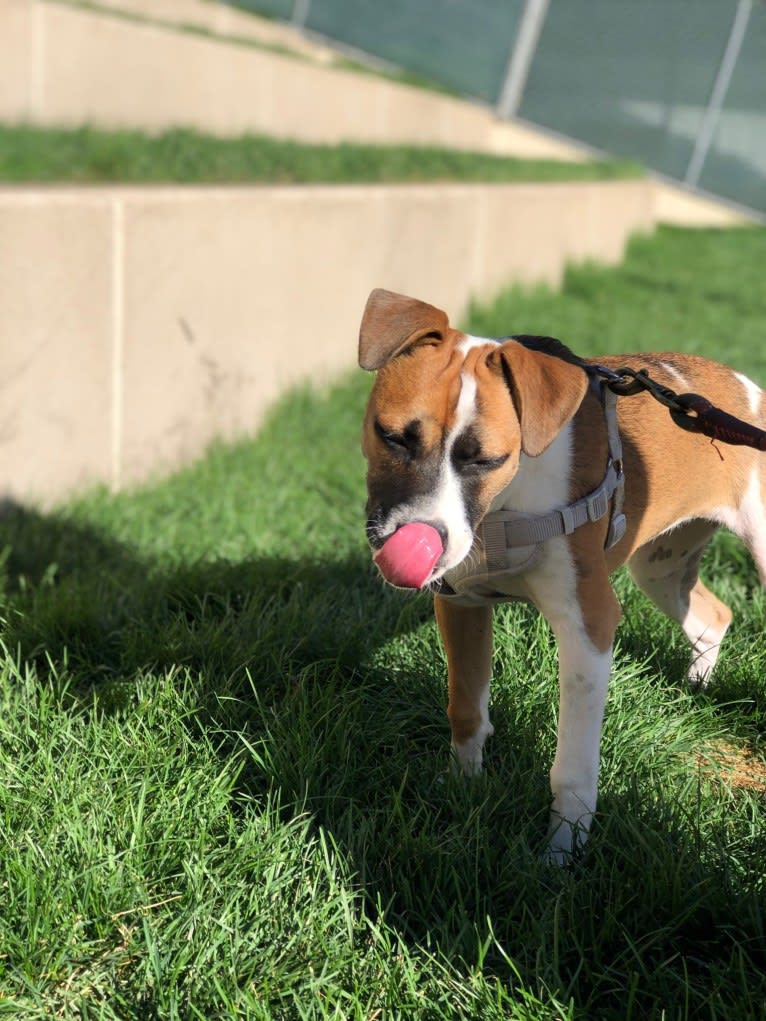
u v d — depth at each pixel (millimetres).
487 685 1218
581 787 1119
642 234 5562
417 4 6660
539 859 1094
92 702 1287
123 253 1973
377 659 1389
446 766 1212
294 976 991
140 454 2084
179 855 1100
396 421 1059
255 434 2346
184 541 1757
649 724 1294
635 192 5359
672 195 6633
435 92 6359
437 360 1074
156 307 2068
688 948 1042
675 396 1142
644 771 1229
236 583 1544
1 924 1022
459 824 1129
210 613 1484
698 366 1328
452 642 1200
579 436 1133
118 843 1101
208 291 2195
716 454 1283
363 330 1100
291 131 4895
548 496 1107
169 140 3355
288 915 1041
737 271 4664
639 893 1062
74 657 1409
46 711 1247
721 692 1381
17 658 1378
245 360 2330
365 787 1182
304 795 1152
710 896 1056
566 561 1112
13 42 3285
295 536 1765
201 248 2158
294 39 6523
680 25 6496
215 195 2191
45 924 1019
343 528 1784
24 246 1800
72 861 1075
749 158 6617
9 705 1264
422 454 1054
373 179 3574
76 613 1443
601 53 6570
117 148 3004
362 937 1040
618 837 1119
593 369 1178
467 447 1051
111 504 1896
